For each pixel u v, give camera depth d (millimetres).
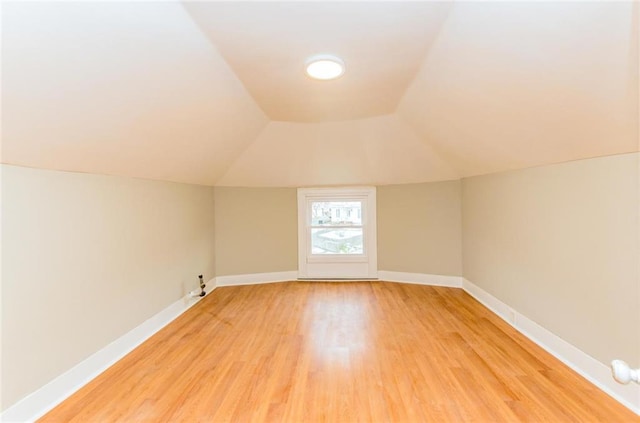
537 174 2293
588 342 1836
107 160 1994
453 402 1645
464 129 2508
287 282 4215
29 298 1590
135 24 1279
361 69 2033
